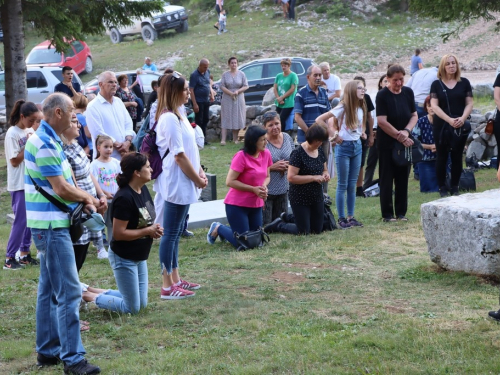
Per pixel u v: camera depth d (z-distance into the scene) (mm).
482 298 5340
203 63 15523
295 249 7277
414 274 6145
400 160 8211
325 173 7906
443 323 4781
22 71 14523
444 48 29188
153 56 29938
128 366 4277
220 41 30953
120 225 5027
